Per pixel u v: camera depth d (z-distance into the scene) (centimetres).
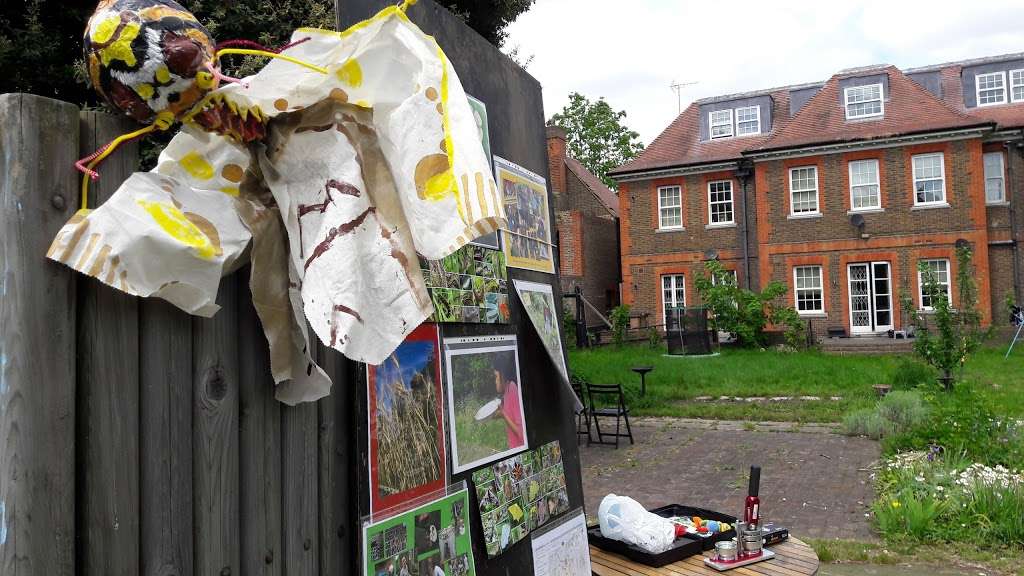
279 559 177
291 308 172
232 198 159
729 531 365
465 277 258
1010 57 2330
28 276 129
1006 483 635
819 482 792
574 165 3212
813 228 2300
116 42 140
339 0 208
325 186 162
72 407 135
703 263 2467
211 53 150
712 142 2588
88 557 136
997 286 2136
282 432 181
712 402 1354
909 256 2184
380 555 205
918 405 1009
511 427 281
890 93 2311
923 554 559
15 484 126
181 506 153
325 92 168
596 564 340
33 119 132
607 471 882
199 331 158
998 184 2172
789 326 2122
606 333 2547
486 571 254
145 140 477
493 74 301
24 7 601
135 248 135
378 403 209
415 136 166
